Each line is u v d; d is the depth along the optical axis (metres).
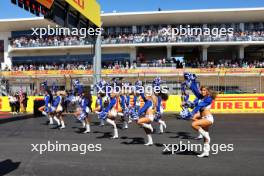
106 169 7.60
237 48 38.31
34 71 34.56
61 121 15.24
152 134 12.89
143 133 13.26
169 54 37.50
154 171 7.39
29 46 39.41
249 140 11.44
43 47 38.88
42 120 18.69
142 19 38.31
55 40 38.78
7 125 16.30
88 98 13.67
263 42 35.75
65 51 39.59
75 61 39.44
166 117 19.61
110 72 33.44
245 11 36.12
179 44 36.41
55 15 16.75
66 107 23.33
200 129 8.62
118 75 32.62
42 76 33.28
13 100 23.27
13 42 40.38
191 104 12.37
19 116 21.19
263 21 38.84
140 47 39.50
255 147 10.15
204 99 8.64
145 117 10.33
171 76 31.86
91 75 30.89
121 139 11.73
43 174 7.22
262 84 29.16
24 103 24.58
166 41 36.62
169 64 34.38
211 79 29.41
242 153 9.26
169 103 23.69
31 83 31.66
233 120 17.88
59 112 15.19
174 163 8.11
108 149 9.89
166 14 36.94
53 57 40.03
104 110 12.34
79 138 12.03
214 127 14.98
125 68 34.41
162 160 8.44
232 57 40.91
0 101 25.94
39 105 21.28
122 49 38.50
